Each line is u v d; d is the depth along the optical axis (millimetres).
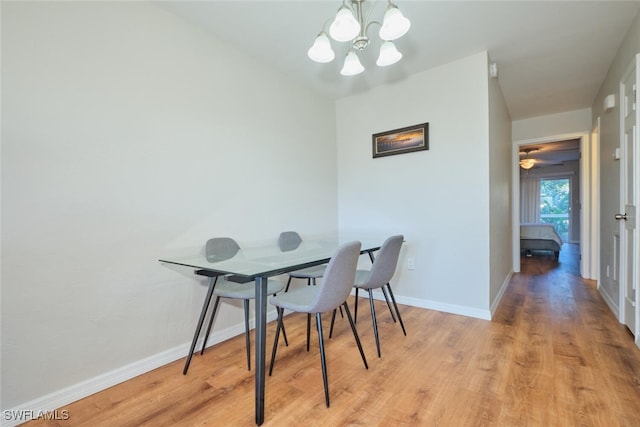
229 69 2279
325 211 3240
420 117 2803
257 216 2488
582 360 1770
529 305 2818
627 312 2207
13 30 1331
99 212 1595
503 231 3385
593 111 3611
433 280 2777
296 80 2889
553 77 2938
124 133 1690
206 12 1911
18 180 1345
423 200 2820
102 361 1606
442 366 1758
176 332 1934
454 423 1289
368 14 1917
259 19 1988
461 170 2596
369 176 3180
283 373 1727
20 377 1354
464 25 2076
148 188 1797
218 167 2195
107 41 1626
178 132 1951
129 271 1712
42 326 1413
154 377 1712
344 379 1648
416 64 2637
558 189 8125
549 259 5254
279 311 1765
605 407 1359
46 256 1423
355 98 3256
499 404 1403
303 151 2971
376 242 2533
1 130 1306
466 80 2543
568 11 1930
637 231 1921
